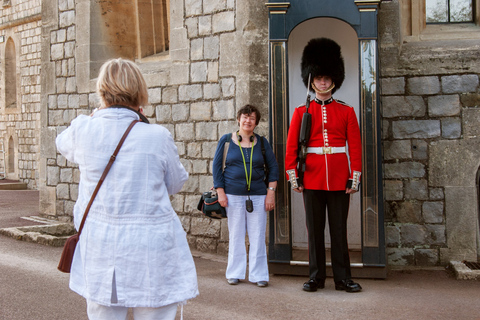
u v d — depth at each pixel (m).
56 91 7.19
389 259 4.71
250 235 4.04
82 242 1.91
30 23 14.35
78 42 6.86
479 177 4.61
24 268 4.42
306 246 4.82
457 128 4.64
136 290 1.84
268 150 4.12
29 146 14.52
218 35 5.17
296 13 4.23
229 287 3.98
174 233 1.95
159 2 6.93
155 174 1.93
